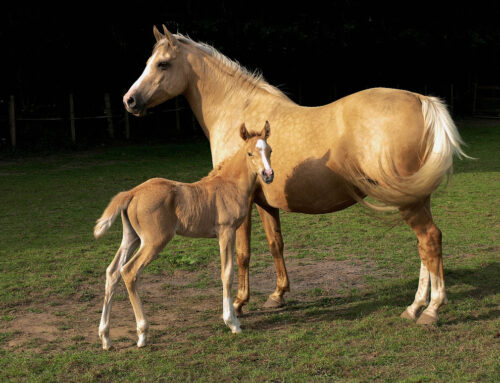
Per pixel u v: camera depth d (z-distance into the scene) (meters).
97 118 20.33
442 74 27.25
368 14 23.06
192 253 7.93
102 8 19.16
